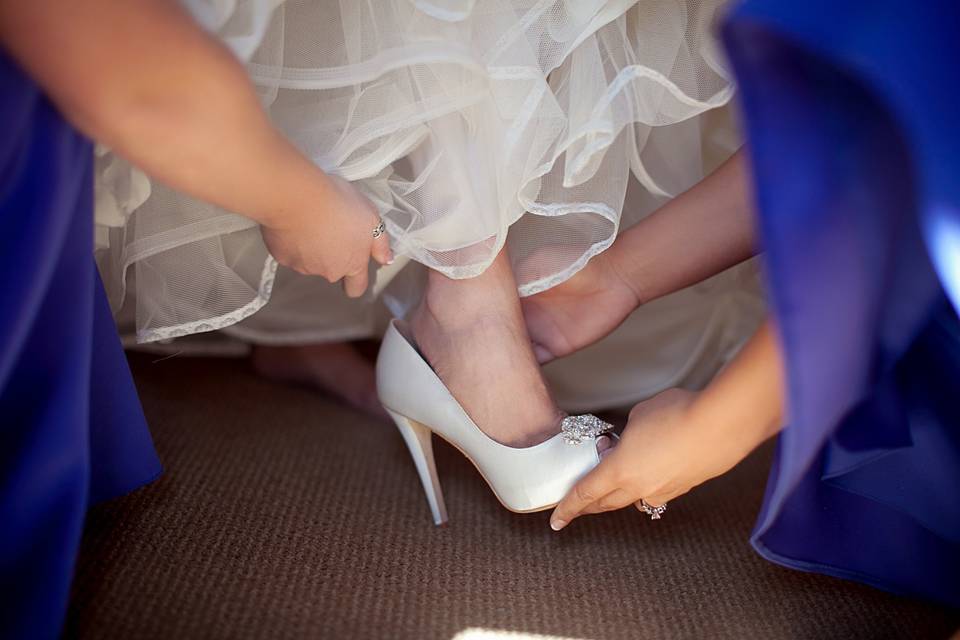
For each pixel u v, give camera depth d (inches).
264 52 31.7
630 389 51.1
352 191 33.3
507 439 37.3
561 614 32.8
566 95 35.4
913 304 25.2
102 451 33.1
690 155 42.5
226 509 37.9
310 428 47.7
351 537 37.0
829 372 23.3
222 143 25.6
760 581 36.0
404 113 33.2
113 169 32.9
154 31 22.5
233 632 29.6
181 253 36.1
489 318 38.1
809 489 32.9
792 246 21.8
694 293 49.0
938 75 20.8
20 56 22.3
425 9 31.5
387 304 46.0
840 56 19.8
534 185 35.3
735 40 20.6
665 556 37.4
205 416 47.4
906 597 34.9
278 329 49.4
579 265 38.1
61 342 26.1
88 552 33.1
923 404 31.0
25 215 23.8
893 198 22.4
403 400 39.4
